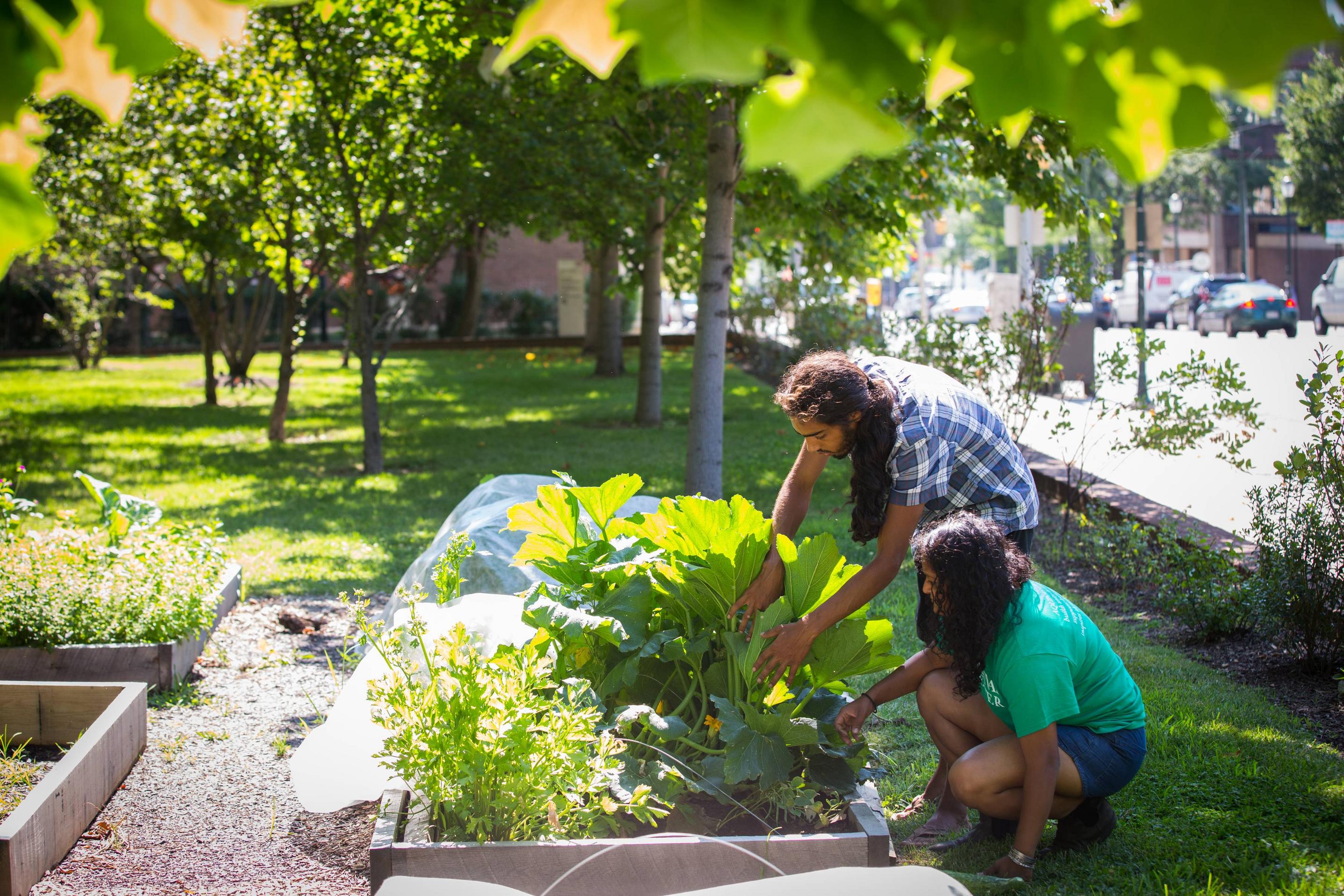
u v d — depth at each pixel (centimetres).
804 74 95
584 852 258
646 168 1144
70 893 302
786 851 265
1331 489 474
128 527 562
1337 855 306
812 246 1045
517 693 274
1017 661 292
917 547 306
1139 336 720
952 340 823
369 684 287
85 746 350
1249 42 88
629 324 3281
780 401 310
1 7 97
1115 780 308
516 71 914
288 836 344
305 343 3506
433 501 953
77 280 2756
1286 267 4766
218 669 507
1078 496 764
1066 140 680
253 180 1209
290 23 1001
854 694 360
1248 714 416
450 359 2803
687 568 320
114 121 104
